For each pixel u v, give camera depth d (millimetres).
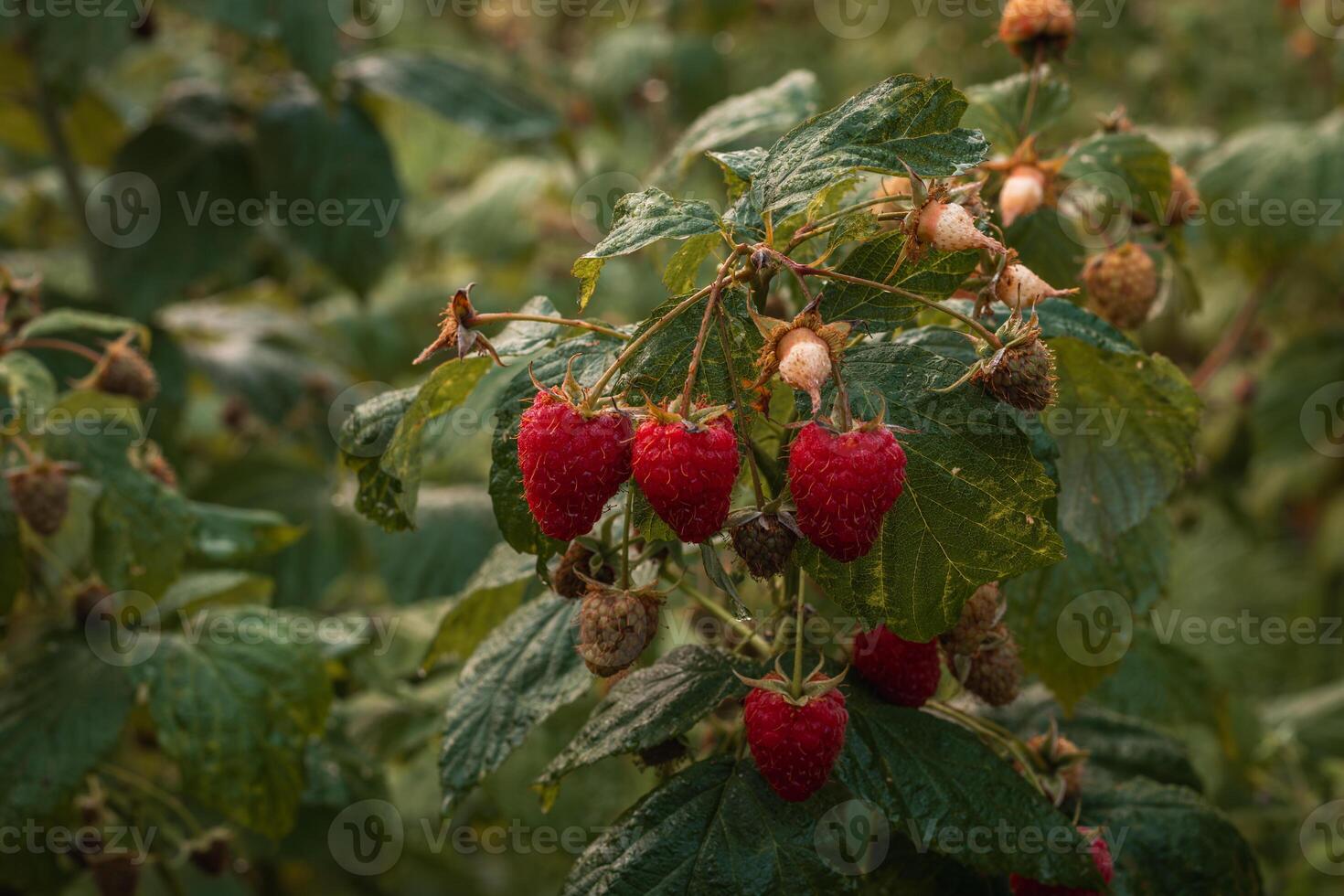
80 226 938
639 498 482
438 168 1585
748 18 1438
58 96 981
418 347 1214
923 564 482
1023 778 515
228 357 985
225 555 670
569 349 505
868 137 480
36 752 605
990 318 509
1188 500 963
